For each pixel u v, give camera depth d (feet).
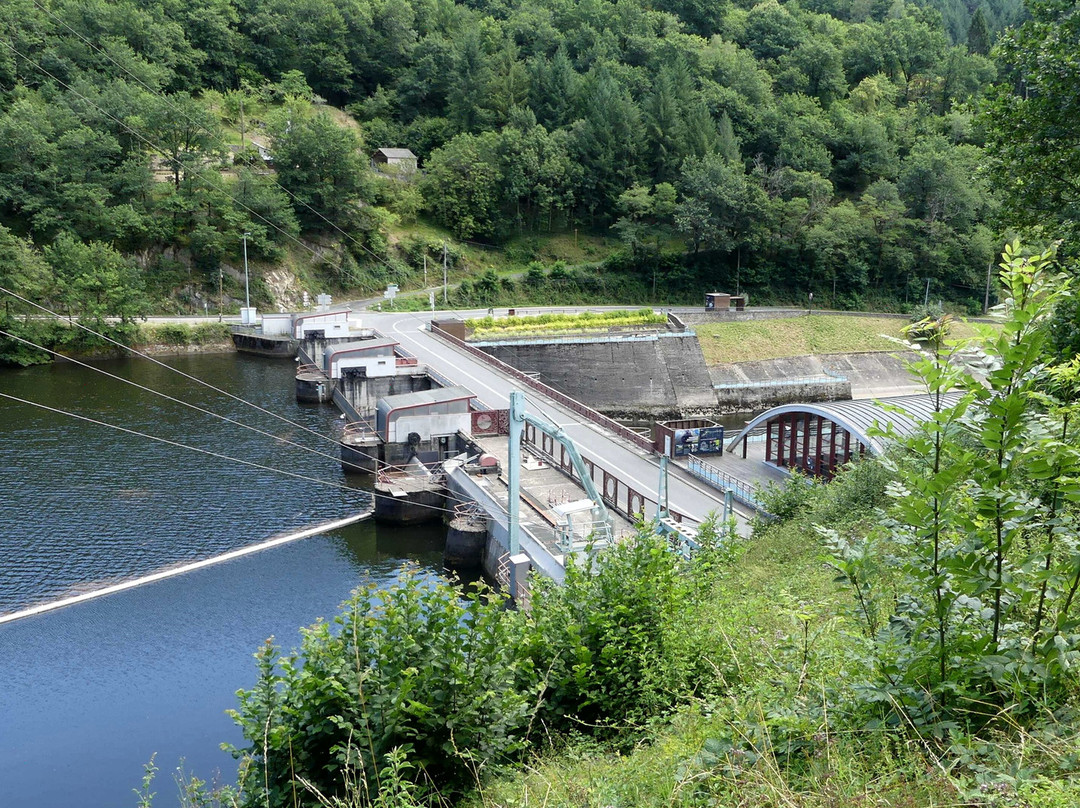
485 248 437.99
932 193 414.00
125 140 356.38
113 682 108.78
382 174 436.76
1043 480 28.19
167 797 86.99
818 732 28.63
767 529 100.83
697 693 45.03
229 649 117.39
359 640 43.80
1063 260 91.40
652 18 547.49
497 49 525.34
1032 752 25.40
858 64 552.00
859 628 35.45
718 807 27.89
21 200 320.91
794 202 404.98
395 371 246.68
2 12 369.50
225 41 459.32
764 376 320.50
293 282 376.48
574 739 46.32
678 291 422.41
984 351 28.50
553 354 289.74
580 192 448.65
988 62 534.78
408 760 42.39
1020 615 30.60
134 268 330.95
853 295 419.95
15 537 149.07
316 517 168.14
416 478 179.63
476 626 45.80
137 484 178.60
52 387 257.96
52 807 85.40
